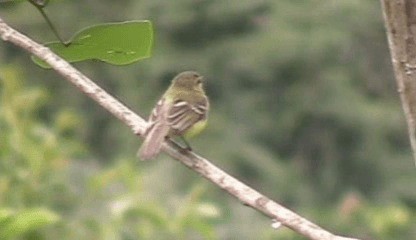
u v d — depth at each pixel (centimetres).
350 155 2333
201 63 2402
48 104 2148
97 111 2262
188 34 2425
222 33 2428
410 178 2294
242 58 2378
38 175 885
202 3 2420
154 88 2400
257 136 2330
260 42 2380
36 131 920
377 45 2406
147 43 491
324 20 2398
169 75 2398
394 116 2358
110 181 861
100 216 853
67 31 2459
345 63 2391
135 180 837
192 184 1648
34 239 781
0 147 880
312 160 2338
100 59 497
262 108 2362
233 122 2338
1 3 488
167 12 2425
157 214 812
